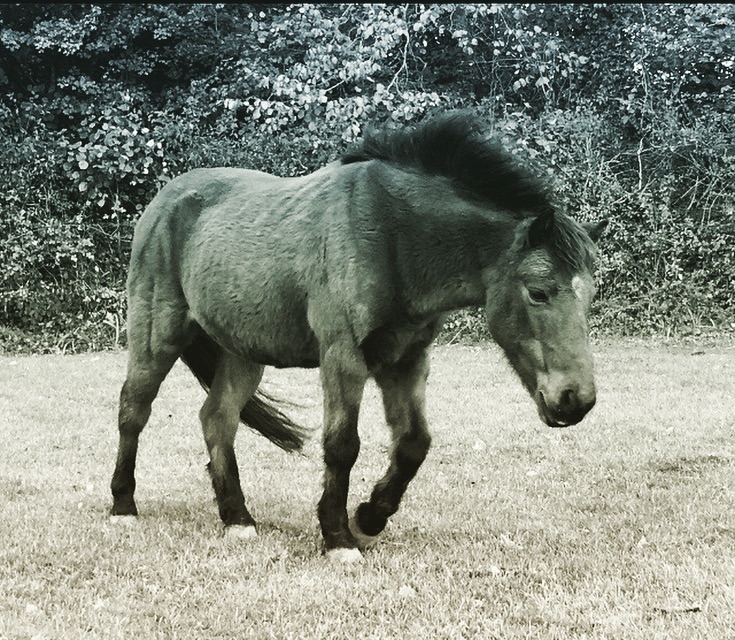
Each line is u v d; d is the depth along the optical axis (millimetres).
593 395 4551
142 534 5625
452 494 6668
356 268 5082
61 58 19156
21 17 18719
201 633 4109
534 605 4379
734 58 18594
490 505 6363
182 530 5809
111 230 16734
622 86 18781
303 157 16844
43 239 16250
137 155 16484
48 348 16094
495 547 5387
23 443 8523
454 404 10289
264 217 5625
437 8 17422
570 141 17219
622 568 4938
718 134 17297
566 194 16703
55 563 5066
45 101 17422
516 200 5020
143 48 19719
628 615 4184
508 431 8852
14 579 4777
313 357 5555
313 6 17547
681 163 17797
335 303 5121
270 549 5359
